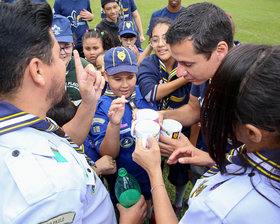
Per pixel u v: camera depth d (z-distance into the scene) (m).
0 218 0.58
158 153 1.08
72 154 0.88
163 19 1.86
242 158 0.71
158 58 1.91
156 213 0.95
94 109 1.21
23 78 0.66
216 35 1.16
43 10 0.67
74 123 1.22
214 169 0.94
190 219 0.77
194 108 1.74
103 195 1.00
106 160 1.47
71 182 0.70
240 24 10.14
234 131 0.67
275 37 8.49
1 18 0.61
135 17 5.03
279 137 0.59
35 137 0.71
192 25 1.15
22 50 0.63
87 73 1.12
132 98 1.72
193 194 0.87
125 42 3.40
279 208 0.61
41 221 0.60
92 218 0.88
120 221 1.25
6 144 0.64
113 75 1.58
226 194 0.68
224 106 0.64
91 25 7.96
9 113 0.66
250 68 0.57
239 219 0.64
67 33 2.18
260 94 0.55
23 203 0.59
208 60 1.21
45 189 0.62
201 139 1.92
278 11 13.66
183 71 1.31
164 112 1.72
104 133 1.56
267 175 0.64
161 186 1.01
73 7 3.82
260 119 0.57
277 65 0.55
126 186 1.41
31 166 0.63
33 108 0.72
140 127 1.19
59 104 1.34
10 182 0.60
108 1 3.74
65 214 0.65
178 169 2.01
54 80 0.75
